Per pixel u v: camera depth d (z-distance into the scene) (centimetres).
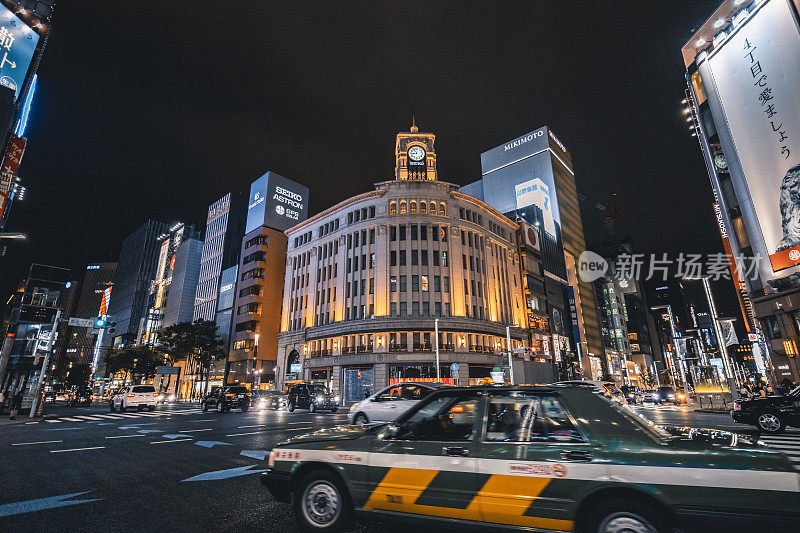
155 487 609
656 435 338
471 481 358
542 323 6481
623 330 12500
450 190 5044
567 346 7419
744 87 3083
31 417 1981
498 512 343
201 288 8775
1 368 2050
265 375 6631
